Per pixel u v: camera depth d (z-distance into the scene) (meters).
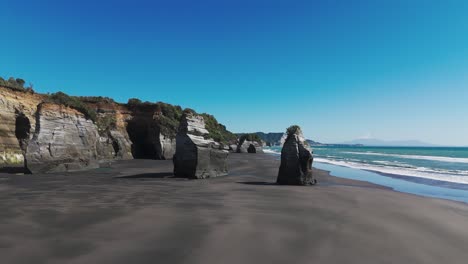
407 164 47.50
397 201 15.64
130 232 9.20
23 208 12.08
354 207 13.80
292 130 23.34
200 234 9.16
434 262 7.71
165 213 11.66
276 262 7.33
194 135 25.98
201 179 24.27
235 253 7.80
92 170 30.55
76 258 7.25
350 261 7.54
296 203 14.42
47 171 27.28
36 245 8.00
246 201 14.66
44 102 30.14
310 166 22.23
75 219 10.51
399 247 8.64
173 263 7.11
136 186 19.34
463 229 10.77
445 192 20.38
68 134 31.23
